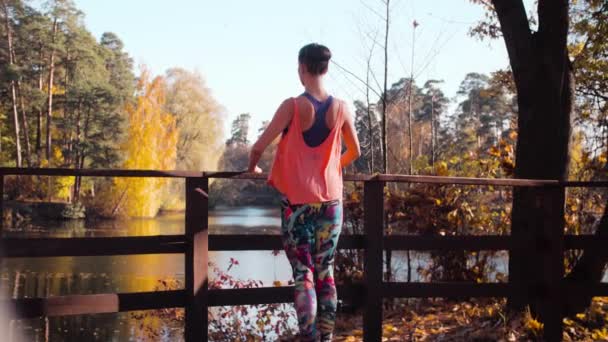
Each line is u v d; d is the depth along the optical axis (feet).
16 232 97.81
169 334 23.62
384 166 24.29
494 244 13.29
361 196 20.07
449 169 23.09
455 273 19.77
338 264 19.69
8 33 152.87
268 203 226.38
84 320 29.45
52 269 51.93
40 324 28.63
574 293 13.42
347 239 12.44
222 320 21.50
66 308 10.27
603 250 15.16
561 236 13.44
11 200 129.49
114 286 43.60
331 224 10.26
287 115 10.08
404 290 12.61
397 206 20.15
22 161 157.79
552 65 15.76
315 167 10.17
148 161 143.33
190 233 11.09
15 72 142.31
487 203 21.07
